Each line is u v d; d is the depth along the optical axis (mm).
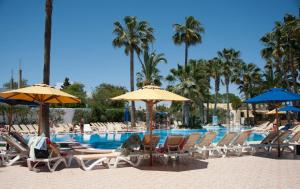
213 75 51219
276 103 12594
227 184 7301
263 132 29609
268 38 40750
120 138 25172
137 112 41406
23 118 30719
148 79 33312
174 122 43594
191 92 34875
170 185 7191
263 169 9336
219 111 55969
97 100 46531
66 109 33719
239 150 12398
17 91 9203
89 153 11219
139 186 7078
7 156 9961
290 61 39875
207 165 10078
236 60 53625
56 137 25109
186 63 37219
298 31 37125
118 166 9836
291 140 13383
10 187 6902
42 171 8836
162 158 10570
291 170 9164
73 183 7355
